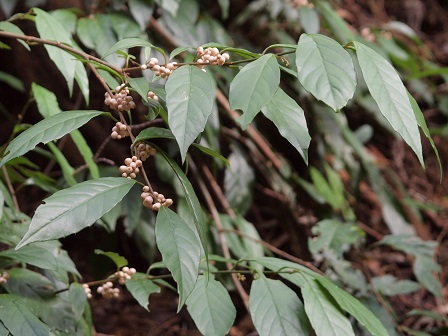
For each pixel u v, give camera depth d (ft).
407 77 7.16
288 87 7.83
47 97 5.14
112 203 4.08
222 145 7.59
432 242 6.46
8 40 7.68
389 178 9.01
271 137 8.20
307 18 6.56
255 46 7.69
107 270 6.27
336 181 7.83
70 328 4.63
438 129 9.42
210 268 4.62
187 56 5.61
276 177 7.72
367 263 8.29
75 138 5.18
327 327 4.36
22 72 7.91
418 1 11.80
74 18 5.60
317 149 7.84
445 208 9.82
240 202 6.90
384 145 10.25
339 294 4.44
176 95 3.97
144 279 4.68
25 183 5.24
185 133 3.92
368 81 4.00
